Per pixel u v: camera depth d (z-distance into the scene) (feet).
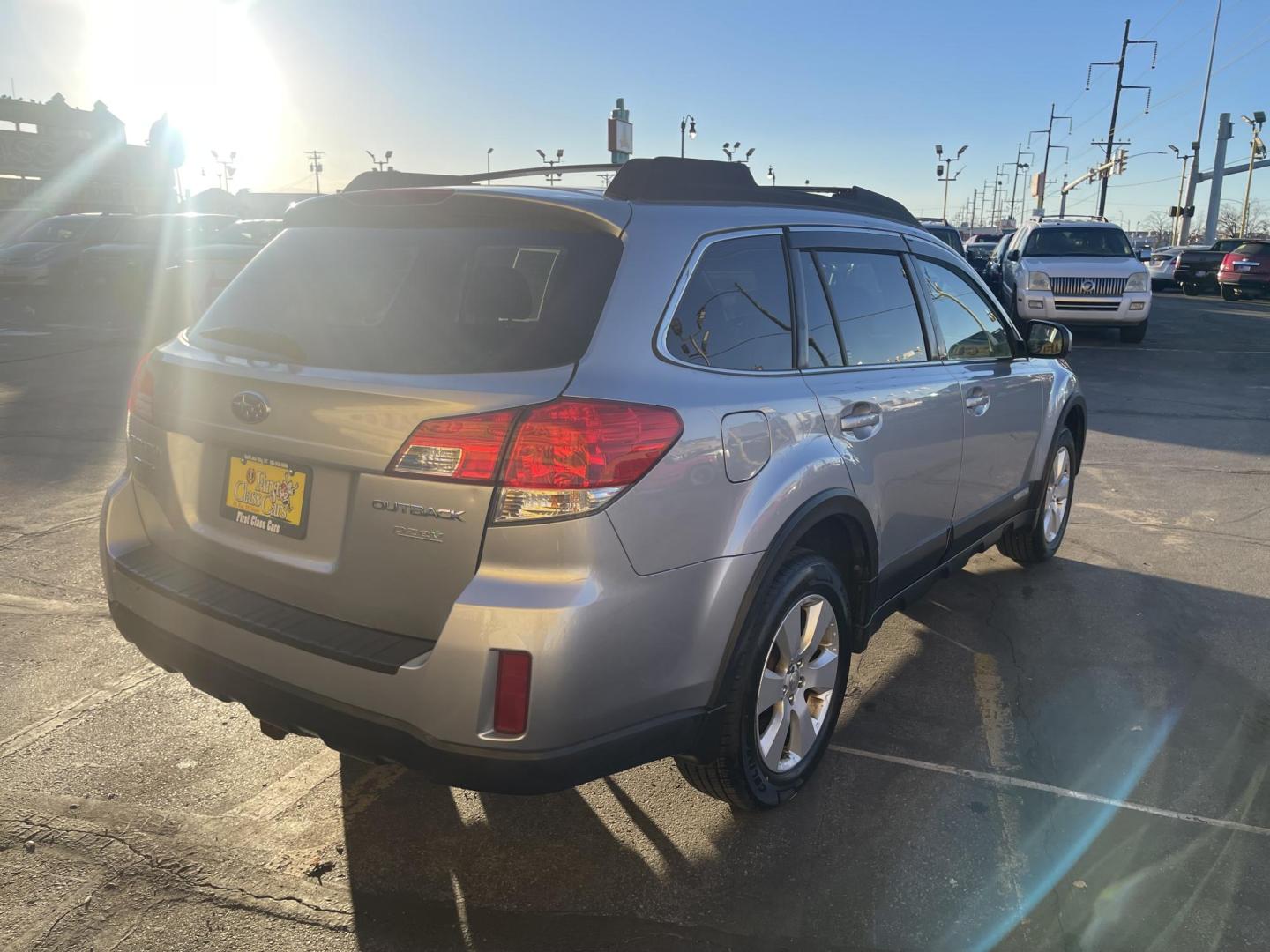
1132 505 20.61
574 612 6.69
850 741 10.74
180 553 8.66
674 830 9.06
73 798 9.26
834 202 10.83
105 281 57.16
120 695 11.30
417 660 6.88
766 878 8.40
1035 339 14.62
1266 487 22.15
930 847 8.85
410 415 6.94
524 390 6.88
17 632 12.86
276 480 7.79
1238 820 9.31
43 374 35.01
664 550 7.26
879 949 7.57
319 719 7.29
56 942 7.39
